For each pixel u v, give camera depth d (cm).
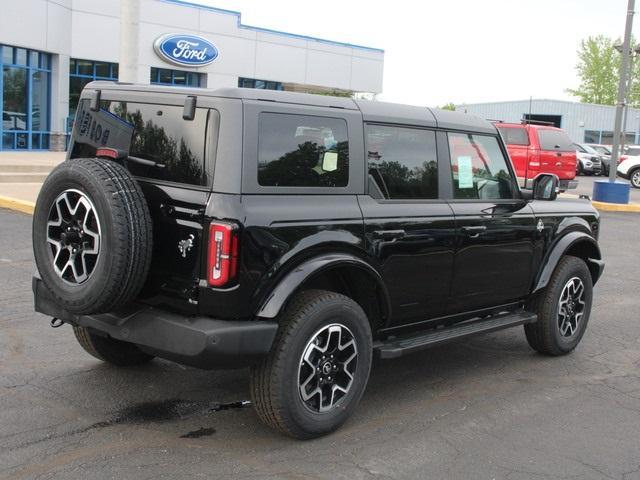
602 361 626
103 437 420
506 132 1884
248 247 382
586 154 3478
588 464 415
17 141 2197
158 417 453
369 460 406
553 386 553
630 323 768
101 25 2398
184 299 392
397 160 477
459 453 422
